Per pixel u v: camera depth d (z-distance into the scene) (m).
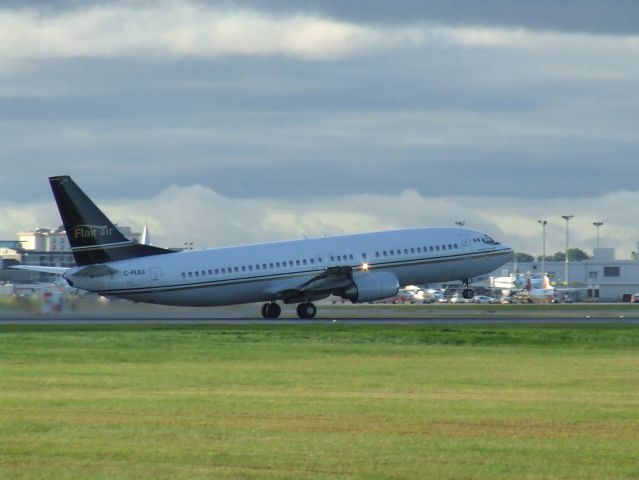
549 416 88.88
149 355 143.00
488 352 149.62
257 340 166.88
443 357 141.75
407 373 121.69
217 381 113.25
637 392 104.69
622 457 72.75
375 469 68.88
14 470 68.06
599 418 88.00
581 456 73.06
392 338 170.12
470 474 67.69
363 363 133.12
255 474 67.31
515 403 96.31
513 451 74.56
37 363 132.75
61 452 73.69
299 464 70.19
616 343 164.50
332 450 74.75
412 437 79.62
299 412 90.75
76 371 123.19
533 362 135.25
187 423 85.38
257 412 90.69
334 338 170.00
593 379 115.88
